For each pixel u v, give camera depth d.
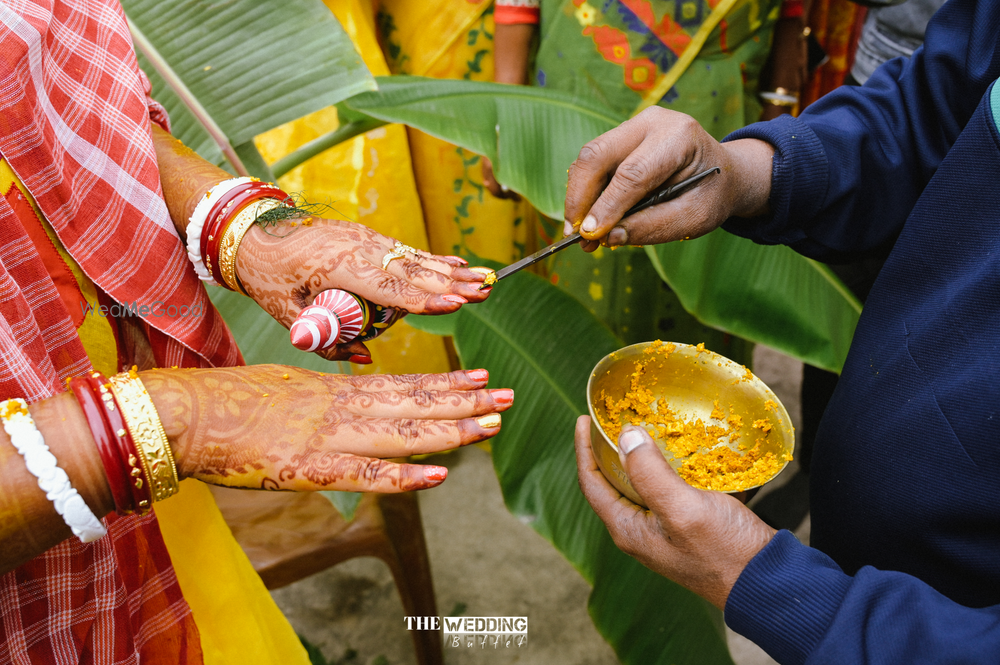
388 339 2.14
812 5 2.20
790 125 0.92
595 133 1.22
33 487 0.54
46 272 0.70
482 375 0.71
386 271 0.78
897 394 0.75
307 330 0.71
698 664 1.15
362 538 1.48
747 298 1.28
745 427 0.87
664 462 0.66
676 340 1.95
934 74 0.87
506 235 2.22
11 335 0.64
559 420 1.26
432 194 2.14
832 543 0.87
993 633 0.53
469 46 1.93
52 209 0.71
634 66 1.59
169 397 0.59
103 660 0.77
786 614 0.60
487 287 0.80
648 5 1.52
